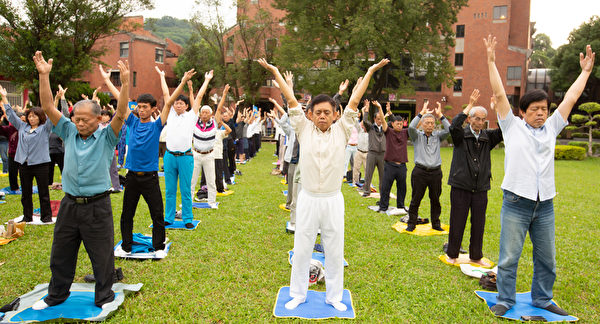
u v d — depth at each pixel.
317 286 3.99
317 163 3.20
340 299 3.45
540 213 3.45
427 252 4.98
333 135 3.26
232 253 4.63
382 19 20.11
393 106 32.25
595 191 9.71
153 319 3.15
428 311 3.45
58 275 3.23
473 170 4.46
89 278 3.79
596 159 20.02
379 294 3.73
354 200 8.01
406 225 6.10
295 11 23.28
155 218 4.48
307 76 22.28
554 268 3.49
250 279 3.96
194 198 7.61
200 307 3.37
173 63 33.19
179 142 5.46
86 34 18.09
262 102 33.81
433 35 22.19
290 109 3.29
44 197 5.55
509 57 28.08
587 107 21.28
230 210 6.71
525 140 3.42
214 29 27.64
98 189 3.20
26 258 4.26
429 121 5.58
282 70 23.39
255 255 4.60
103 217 3.24
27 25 16.59
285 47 22.95
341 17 21.91
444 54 22.45
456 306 3.55
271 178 10.57
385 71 24.09
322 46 22.75
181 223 5.74
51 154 7.86
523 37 31.47
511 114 3.53
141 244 4.67
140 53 30.66
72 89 18.19
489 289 3.93
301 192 3.36
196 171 6.70
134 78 30.45
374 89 24.36
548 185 3.39
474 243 4.60
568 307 3.61
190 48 30.70
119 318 3.16
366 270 4.30
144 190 4.39
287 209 6.92
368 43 20.09
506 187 3.50
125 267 4.13
